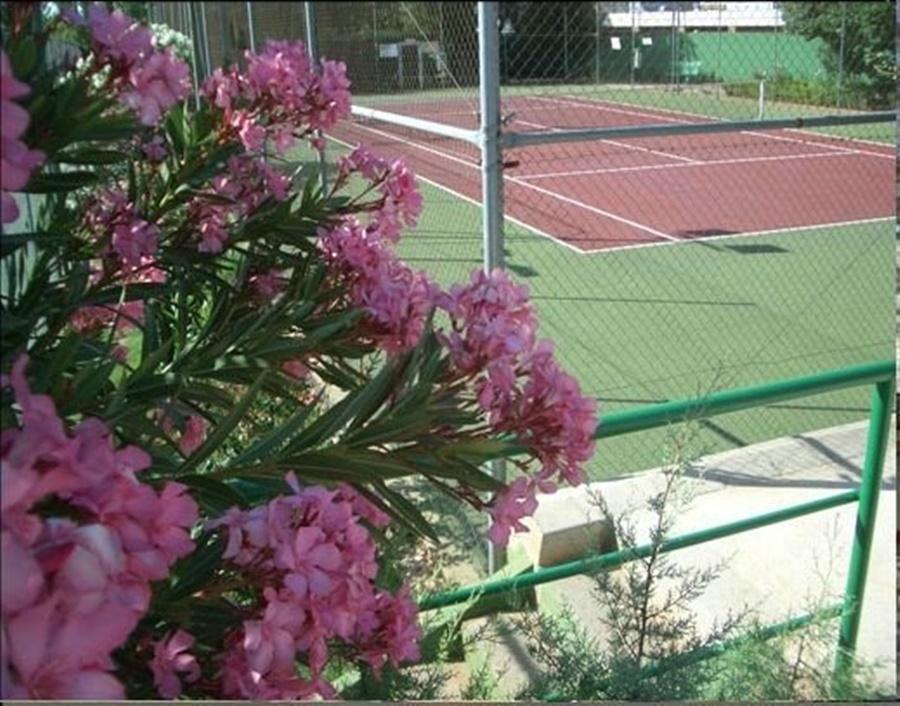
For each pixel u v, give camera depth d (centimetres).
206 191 210
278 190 214
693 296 735
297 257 208
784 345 621
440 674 215
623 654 210
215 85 211
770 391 236
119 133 144
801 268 804
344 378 187
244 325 190
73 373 158
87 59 146
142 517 103
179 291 199
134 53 141
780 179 1195
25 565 87
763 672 207
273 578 123
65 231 179
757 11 2183
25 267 176
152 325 188
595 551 255
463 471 146
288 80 212
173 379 165
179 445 187
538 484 149
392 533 227
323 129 221
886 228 917
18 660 86
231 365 183
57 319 163
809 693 210
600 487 357
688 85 2225
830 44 1435
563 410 145
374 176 231
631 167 1355
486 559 319
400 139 838
